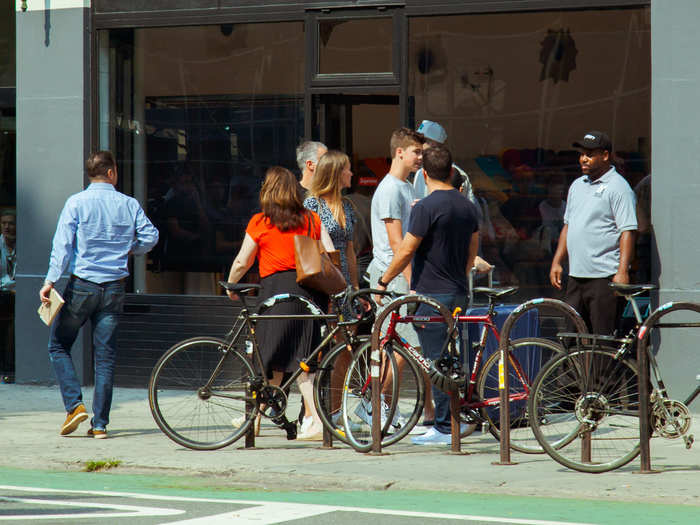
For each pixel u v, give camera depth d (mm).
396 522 15562
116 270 23406
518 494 17906
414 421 21125
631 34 26266
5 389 30328
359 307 21984
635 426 19219
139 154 30484
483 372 21156
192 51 29953
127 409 27125
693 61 24891
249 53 29500
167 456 20875
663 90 25141
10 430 24156
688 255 24953
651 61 25406
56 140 30406
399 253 21344
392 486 18484
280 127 29312
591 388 19328
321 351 21875
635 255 25938
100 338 23375
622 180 24359
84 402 28172
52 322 23562
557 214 26875
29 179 30641
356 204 28016
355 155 28500
